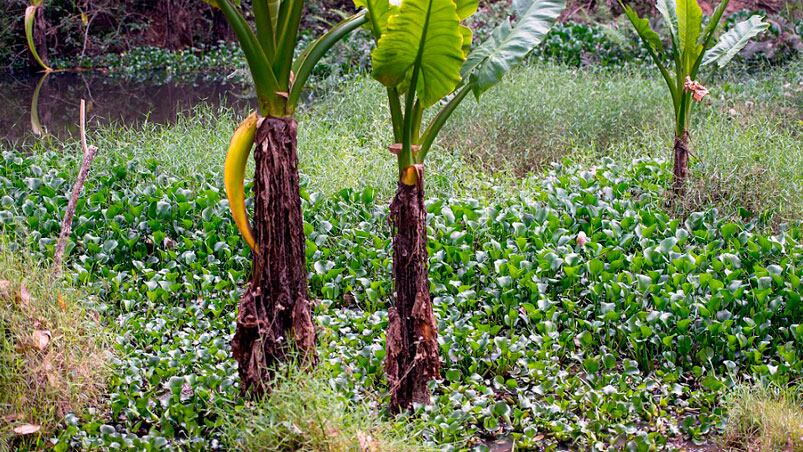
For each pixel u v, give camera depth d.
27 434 3.46
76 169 6.58
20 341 3.57
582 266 5.02
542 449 3.63
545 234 5.42
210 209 5.71
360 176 6.86
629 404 3.81
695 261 4.83
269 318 3.50
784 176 6.17
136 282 5.07
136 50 18.91
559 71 10.59
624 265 5.04
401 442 3.26
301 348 3.54
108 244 5.30
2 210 5.83
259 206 3.41
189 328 4.57
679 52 5.82
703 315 4.30
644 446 3.52
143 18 19.77
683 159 6.04
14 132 11.19
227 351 4.30
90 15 18.88
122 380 3.86
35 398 3.52
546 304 4.56
